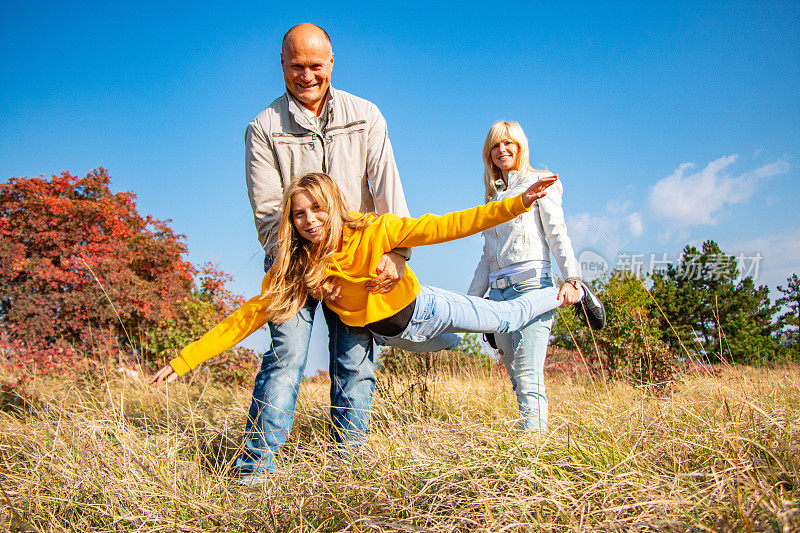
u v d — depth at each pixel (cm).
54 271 1100
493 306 279
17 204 1248
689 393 326
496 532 166
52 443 277
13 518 200
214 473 252
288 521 195
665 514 173
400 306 256
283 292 258
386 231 252
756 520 163
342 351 278
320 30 281
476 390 454
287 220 260
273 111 298
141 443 270
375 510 193
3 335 855
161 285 1266
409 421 305
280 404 270
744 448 220
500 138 326
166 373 263
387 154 304
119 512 209
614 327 713
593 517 178
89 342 993
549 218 307
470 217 243
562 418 272
